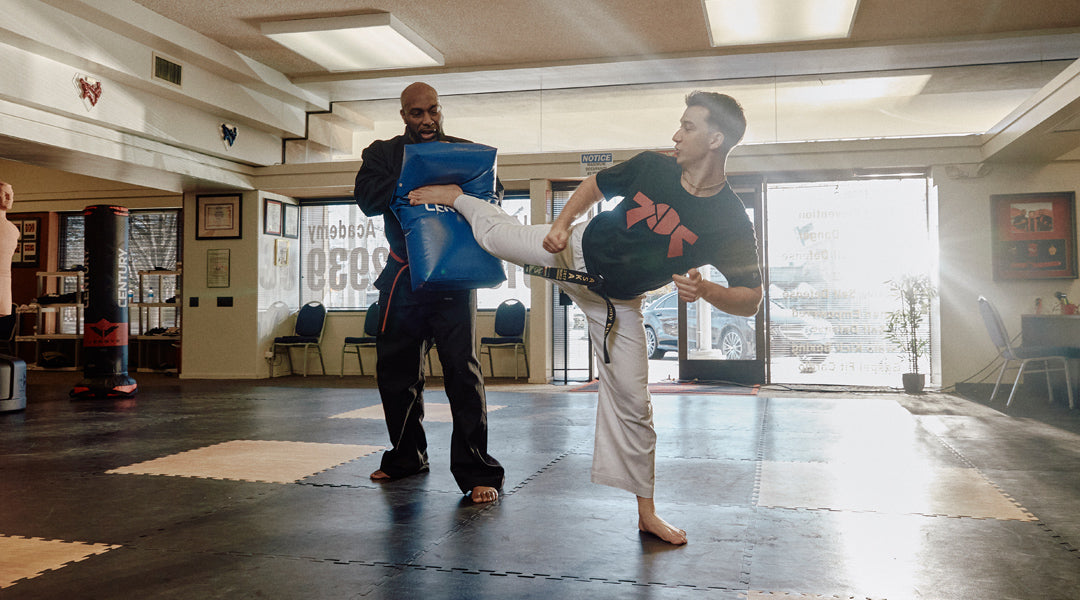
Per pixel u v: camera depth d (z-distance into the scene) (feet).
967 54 24.11
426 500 9.47
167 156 25.26
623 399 7.80
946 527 8.22
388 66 26.08
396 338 10.39
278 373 31.76
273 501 9.42
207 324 30.99
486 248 8.24
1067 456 12.59
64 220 37.86
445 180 8.82
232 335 30.71
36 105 20.13
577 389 25.90
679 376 28.71
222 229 30.73
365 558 7.15
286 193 31.86
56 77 20.52
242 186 29.53
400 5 21.39
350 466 11.69
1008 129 22.13
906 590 6.27
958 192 25.31
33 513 8.87
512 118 29.25
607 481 8.02
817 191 27.78
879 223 27.27
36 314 36.01
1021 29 22.45
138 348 34.94
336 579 6.55
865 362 27.63
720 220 7.00
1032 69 24.76
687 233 6.96
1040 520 8.50
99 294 22.91
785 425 16.46
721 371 28.12
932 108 25.99
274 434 15.19
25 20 18.62
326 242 33.09
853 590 6.27
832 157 25.99
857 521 8.48
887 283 26.66
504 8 21.68
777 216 28.12
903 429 15.81
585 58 25.71
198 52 23.30
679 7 21.44
